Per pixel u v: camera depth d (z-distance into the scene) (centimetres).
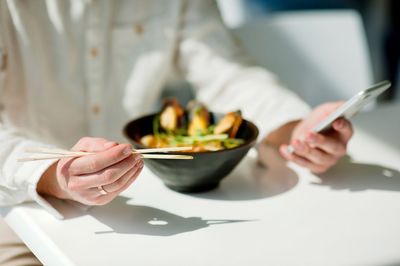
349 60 164
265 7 265
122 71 124
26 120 112
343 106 83
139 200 85
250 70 125
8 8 107
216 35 130
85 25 116
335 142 89
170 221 79
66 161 77
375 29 305
